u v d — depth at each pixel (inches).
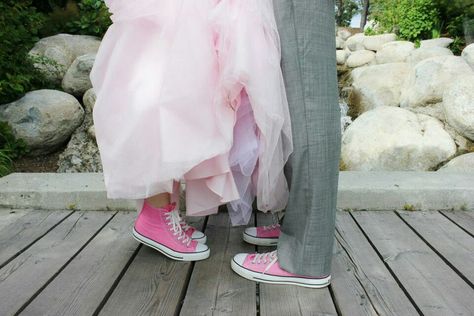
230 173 50.3
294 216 50.5
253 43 46.3
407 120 126.8
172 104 46.3
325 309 46.7
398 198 77.8
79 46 169.9
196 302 48.0
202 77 47.2
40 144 129.3
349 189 77.7
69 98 136.4
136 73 49.7
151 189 49.8
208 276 54.0
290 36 47.3
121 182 49.9
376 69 186.9
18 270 55.3
